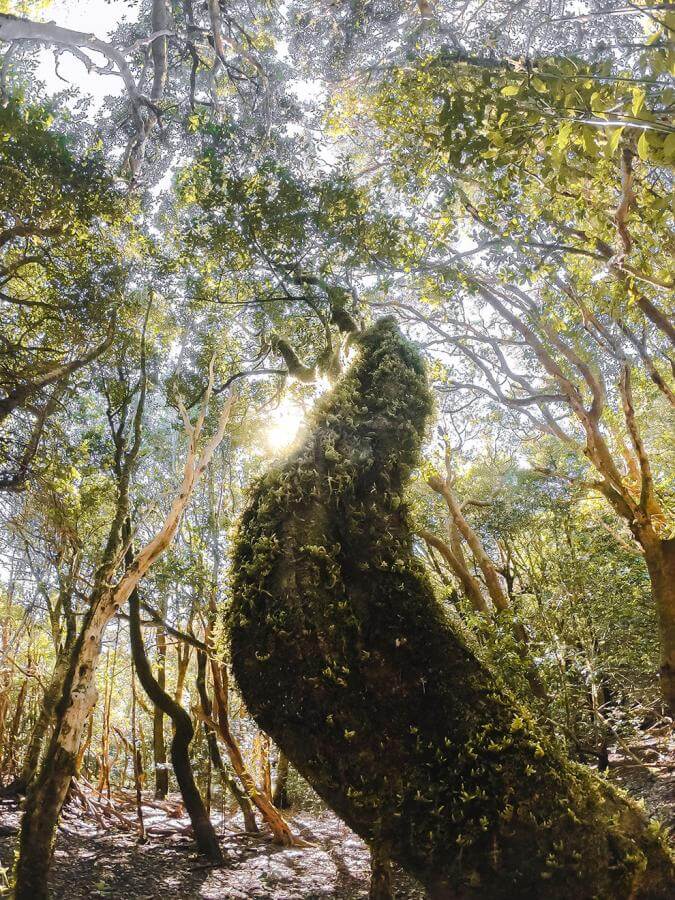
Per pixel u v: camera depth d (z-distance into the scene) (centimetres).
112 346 1142
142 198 1298
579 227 1121
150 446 1464
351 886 1026
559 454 1742
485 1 1135
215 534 1404
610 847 641
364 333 909
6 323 1062
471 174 1109
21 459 975
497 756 657
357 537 743
